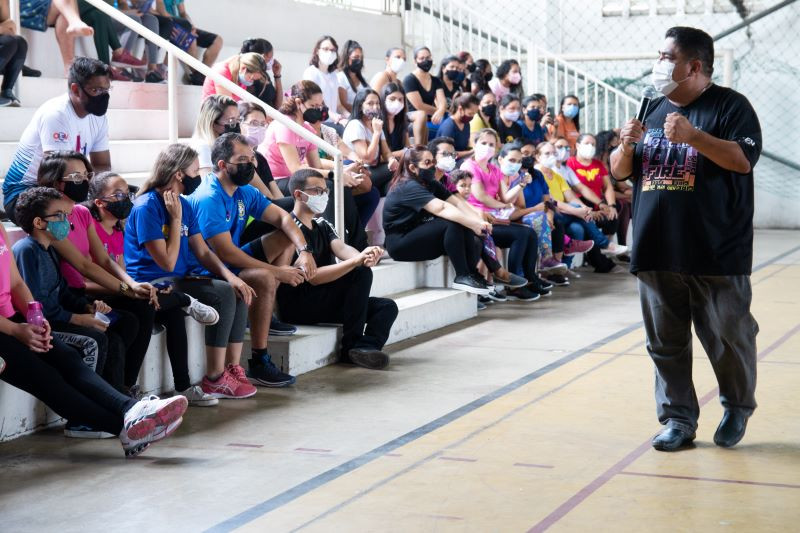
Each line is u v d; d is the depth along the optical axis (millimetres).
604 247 9312
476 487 3559
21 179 5055
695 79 3762
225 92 6973
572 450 3986
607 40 12766
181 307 4738
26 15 6961
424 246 7078
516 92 10250
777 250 10703
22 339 3906
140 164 6680
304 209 5621
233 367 4977
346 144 7418
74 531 3195
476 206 7820
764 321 6789
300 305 5703
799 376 5180
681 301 3900
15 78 6270
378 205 7430
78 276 4539
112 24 7297
